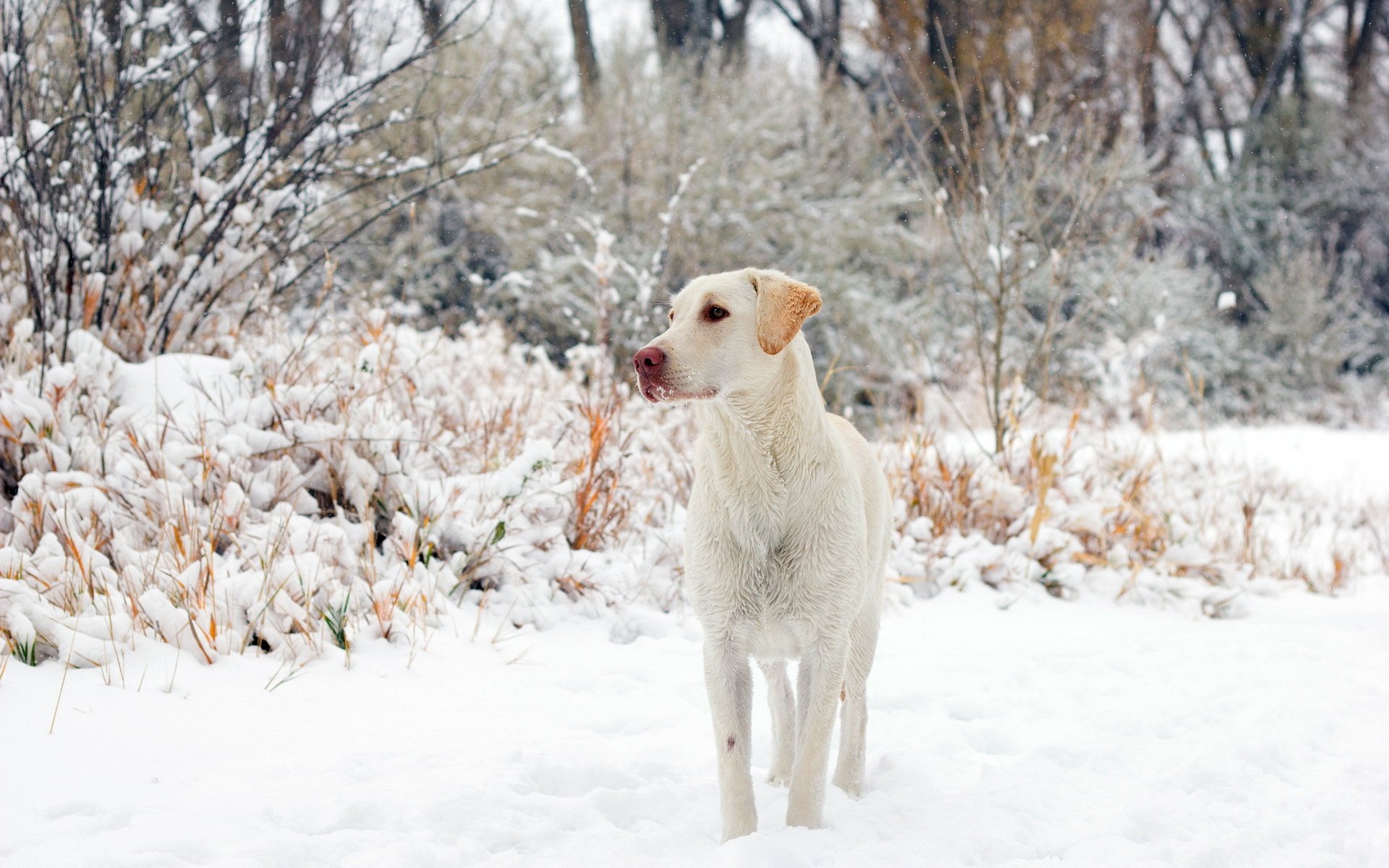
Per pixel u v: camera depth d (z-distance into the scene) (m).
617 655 4.40
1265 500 9.06
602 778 3.14
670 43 18.17
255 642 3.93
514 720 3.57
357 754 3.13
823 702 2.94
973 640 4.95
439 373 5.84
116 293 6.04
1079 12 16.77
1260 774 3.27
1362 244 22.80
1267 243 20.52
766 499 2.93
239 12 6.03
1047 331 7.71
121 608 3.83
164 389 5.27
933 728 3.77
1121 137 9.55
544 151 12.64
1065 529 6.36
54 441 4.73
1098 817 3.01
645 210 12.99
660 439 6.32
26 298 5.83
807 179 14.05
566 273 12.19
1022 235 7.78
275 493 4.77
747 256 13.38
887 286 14.09
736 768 2.88
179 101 6.16
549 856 2.66
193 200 6.06
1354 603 6.34
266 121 6.20
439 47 6.41
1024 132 9.68
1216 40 24.42
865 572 3.11
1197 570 6.36
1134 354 10.65
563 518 5.30
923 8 17.16
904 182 14.38
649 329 10.17
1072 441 7.64
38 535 4.25
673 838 2.78
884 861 2.66
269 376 5.41
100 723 3.10
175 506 4.33
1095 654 4.73
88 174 5.95
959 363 12.96
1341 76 25.02
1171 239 19.86
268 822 2.69
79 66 5.78
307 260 7.85
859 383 12.55
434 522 4.81
